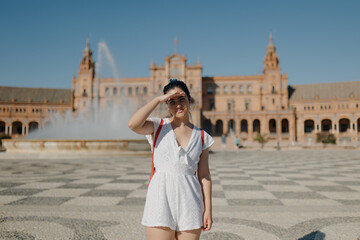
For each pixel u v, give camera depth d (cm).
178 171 233
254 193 741
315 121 8206
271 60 8762
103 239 392
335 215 525
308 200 655
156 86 8394
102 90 8675
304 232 428
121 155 2150
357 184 899
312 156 2630
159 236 219
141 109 228
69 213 528
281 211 553
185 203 226
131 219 490
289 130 7731
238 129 7875
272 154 3053
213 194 726
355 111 7919
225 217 509
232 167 1498
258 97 8506
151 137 250
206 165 258
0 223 460
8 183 900
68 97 9638
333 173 1211
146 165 1550
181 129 251
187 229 221
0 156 2075
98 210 551
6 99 9131
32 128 9281
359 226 458
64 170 1299
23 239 385
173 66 8381
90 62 9125
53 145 2103
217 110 8625
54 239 389
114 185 862
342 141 7850
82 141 2089
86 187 823
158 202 223
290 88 9338
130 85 8631
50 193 728
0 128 9238
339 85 8881
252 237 405
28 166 1494
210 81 8756
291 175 1134
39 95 9512
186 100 249
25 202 621
